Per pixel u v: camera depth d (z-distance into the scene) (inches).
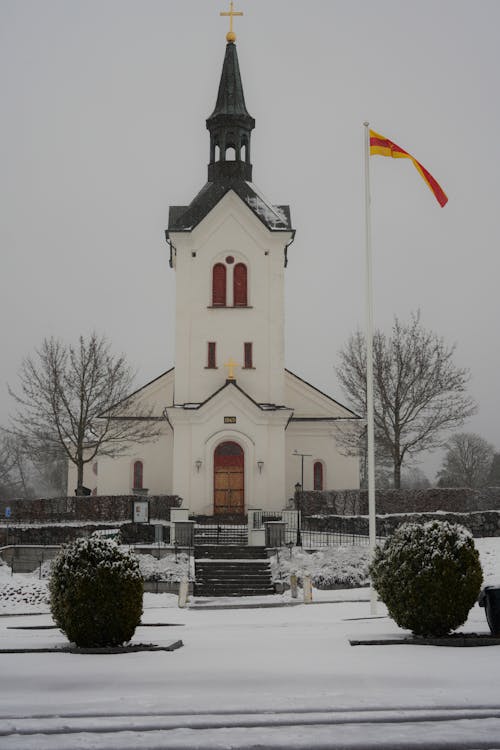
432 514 1710.1
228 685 525.7
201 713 466.6
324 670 562.3
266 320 2064.5
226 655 630.5
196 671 567.2
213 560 1512.1
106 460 2146.9
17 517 1895.9
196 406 1993.1
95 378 2154.3
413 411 2235.5
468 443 5019.7
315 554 1515.7
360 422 2159.2
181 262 2078.0
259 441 1984.5
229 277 2076.8
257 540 1621.6
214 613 1115.3
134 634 746.2
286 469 2145.7
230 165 2160.4
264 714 465.1
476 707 470.6
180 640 706.8
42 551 1547.7
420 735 430.9
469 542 692.7
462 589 676.1
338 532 1772.9
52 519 1879.9
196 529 1752.0
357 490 1941.4
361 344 2295.8
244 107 2194.9
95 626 669.9
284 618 997.2
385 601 705.6
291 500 1999.3
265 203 2124.8
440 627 679.1
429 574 676.7
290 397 2180.1
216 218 2086.6
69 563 684.7
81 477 2135.8
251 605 1208.2
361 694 497.7
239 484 1988.2
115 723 449.4
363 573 1366.9
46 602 1307.8
